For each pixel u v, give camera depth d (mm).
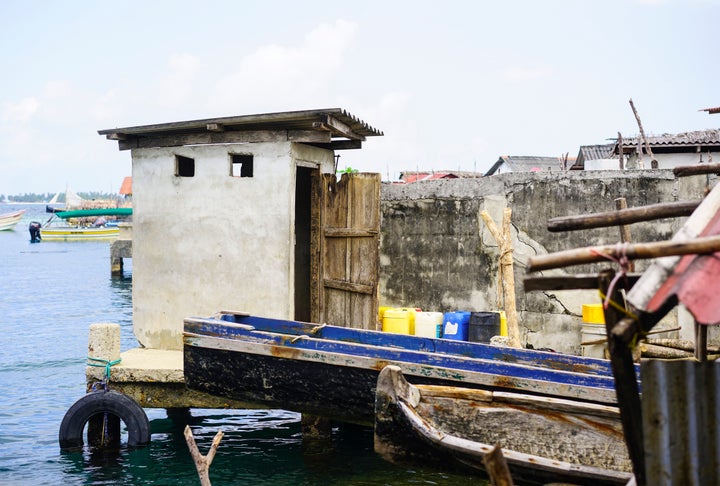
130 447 9727
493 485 3912
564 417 7047
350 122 11359
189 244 11711
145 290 12062
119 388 10164
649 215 4961
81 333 21312
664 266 3752
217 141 11484
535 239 12148
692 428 4004
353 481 8797
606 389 7500
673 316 10938
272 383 9062
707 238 3627
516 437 7176
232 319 10391
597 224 5008
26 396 13664
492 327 11078
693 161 22641
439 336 11367
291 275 11195
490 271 12469
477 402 7324
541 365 8805
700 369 4000
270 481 8789
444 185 12836
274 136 11141
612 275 3844
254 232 11297
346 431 10617
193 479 8922
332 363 8672
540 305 12102
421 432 6570
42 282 36344
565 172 11914
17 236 89750
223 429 11055
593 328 10984
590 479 6059
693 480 4004
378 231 11328
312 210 12109
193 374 9445
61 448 9719
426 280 13023
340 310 11781
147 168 12070
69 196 99688
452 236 12781
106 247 66188
